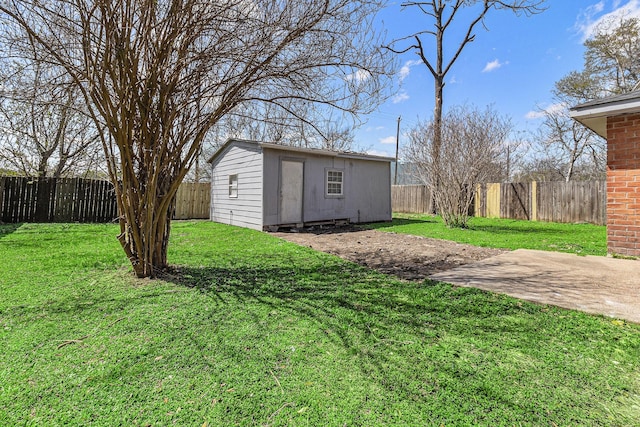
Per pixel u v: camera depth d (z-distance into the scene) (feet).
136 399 5.10
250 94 11.73
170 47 9.77
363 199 36.11
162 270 12.27
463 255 16.87
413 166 35.81
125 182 10.61
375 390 5.35
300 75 10.89
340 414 4.80
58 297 9.49
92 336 7.11
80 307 8.76
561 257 15.78
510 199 40.47
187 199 40.86
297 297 9.82
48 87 9.78
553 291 10.25
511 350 6.60
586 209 34.45
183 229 28.07
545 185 37.47
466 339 7.08
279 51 10.09
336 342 6.95
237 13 9.72
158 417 4.71
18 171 30.86
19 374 5.67
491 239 22.80
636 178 14.73
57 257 14.82
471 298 9.64
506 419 4.68
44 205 31.78
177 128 11.43
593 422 4.62
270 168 28.48
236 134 14.60
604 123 17.42
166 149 11.28
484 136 29.81
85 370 5.84
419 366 6.04
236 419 4.69
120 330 7.43
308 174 31.22
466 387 5.41
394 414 4.80
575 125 55.52
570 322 7.87
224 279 11.69
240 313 8.50
